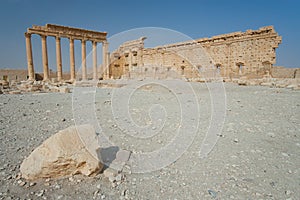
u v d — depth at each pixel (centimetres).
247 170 337
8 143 444
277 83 2038
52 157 301
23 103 997
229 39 3266
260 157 385
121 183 304
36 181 300
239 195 271
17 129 552
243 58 3130
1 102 1025
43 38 3750
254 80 2384
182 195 274
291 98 1141
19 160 365
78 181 303
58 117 704
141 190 287
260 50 2950
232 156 392
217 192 279
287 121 650
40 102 1039
